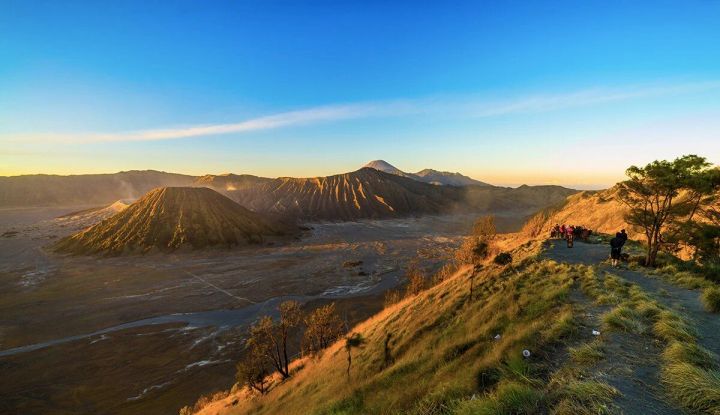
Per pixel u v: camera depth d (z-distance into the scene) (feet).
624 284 44.65
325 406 39.91
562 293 41.32
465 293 65.87
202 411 91.40
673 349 21.26
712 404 15.61
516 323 36.83
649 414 15.60
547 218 271.08
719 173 56.24
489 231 119.14
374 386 38.86
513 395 18.45
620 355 22.43
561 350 25.36
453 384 25.14
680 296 39.60
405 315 76.89
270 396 74.54
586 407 16.35
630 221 63.36
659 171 57.36
